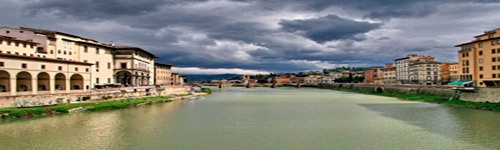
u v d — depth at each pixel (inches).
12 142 1608.0
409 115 2635.3
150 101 3676.2
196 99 4591.5
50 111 2546.8
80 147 1535.4
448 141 1668.3
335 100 4416.8
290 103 3909.9
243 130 1984.5
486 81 3882.9
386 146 1578.5
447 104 3555.6
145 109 3014.3
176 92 5428.2
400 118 2466.8
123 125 2112.5
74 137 1736.0
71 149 1498.5
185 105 3526.1
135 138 1743.4
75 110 2684.5
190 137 1780.3
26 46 3265.3
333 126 2124.8
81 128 1979.6
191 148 1545.3
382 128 2041.1
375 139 1726.1
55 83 3309.5
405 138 1745.8
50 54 3629.4
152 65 5915.4
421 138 1739.7
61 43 3789.4
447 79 7037.4
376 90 6491.1
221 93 6771.7
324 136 1811.0
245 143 1644.9
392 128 2038.6
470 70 4146.2
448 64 7076.8
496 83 3742.6
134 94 4025.6
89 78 3540.8
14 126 1998.0
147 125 2129.7
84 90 3240.7
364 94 6215.6
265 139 1733.5
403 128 2034.9
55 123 2127.2
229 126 2122.3
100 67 4288.9
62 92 3036.4
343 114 2738.7
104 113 2655.0
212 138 1758.1
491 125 2102.6
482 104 3139.8
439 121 2292.1
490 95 3176.7
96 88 3686.0
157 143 1636.3
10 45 3058.6
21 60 2738.7
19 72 2721.5
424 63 7086.6
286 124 2207.2
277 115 2679.6
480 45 3996.1
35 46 3395.7
